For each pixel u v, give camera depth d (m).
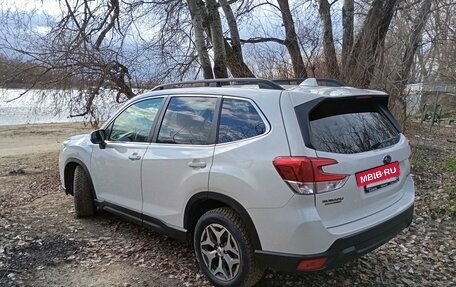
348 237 2.77
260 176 2.82
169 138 3.69
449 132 15.56
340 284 3.42
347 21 8.55
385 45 8.24
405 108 7.95
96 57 8.46
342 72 7.62
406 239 4.43
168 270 3.68
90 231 4.63
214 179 3.10
